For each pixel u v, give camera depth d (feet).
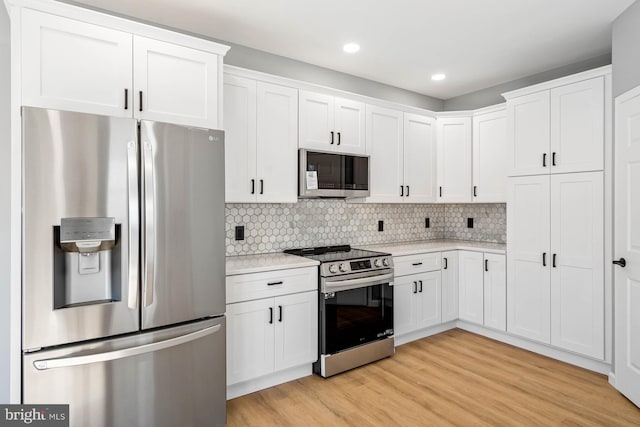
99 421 5.46
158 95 6.41
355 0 7.38
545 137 9.76
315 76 10.85
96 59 5.83
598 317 8.73
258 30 8.66
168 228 6.04
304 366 8.86
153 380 5.93
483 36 8.96
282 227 10.40
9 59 6.72
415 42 9.27
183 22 8.27
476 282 11.58
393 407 7.45
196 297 6.40
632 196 7.55
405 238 13.51
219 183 6.69
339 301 8.96
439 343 11.00
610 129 8.46
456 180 12.51
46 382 5.10
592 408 7.35
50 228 5.12
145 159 5.77
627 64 7.69
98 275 5.67
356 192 10.41
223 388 6.79
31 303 5.03
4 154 6.71
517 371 9.05
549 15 7.93
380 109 11.19
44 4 5.39
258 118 8.76
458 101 13.89
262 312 7.97
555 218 9.55
